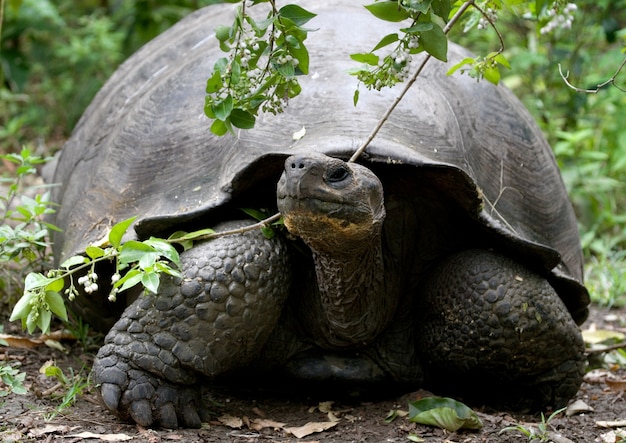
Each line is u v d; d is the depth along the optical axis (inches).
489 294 228.5
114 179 251.4
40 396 225.8
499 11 255.4
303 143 222.7
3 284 294.4
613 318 361.4
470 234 239.5
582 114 491.2
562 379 243.4
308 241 198.7
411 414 226.4
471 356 234.1
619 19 467.2
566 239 267.9
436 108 243.9
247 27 263.0
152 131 252.1
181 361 208.7
